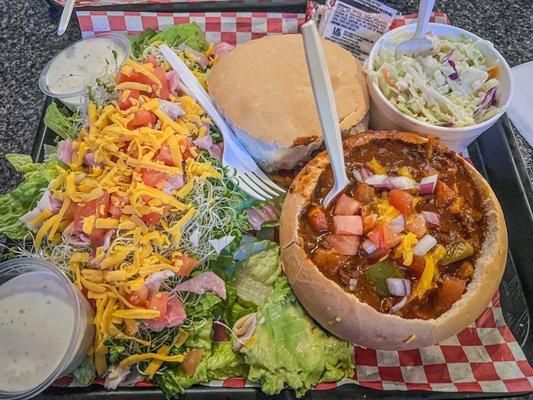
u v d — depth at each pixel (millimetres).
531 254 316
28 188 311
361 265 281
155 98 311
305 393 276
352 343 285
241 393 277
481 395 273
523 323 302
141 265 279
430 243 280
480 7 416
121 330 280
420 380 284
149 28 381
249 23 382
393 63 338
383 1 409
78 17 375
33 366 262
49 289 277
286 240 287
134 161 285
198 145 311
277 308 288
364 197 292
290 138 309
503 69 334
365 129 336
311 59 235
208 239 296
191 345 285
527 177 337
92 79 356
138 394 276
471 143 362
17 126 361
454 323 269
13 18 407
